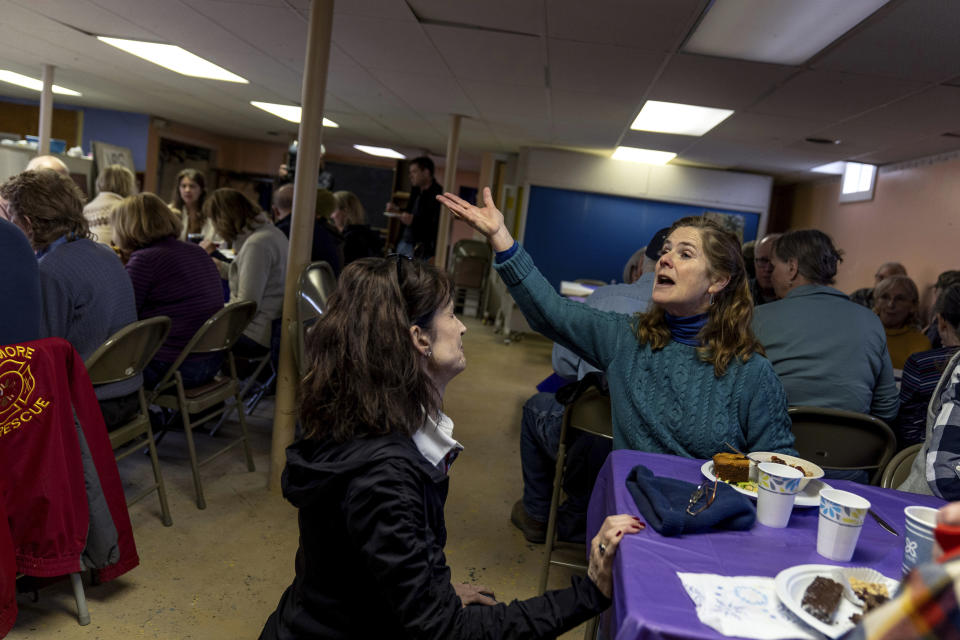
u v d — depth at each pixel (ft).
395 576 3.04
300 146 9.61
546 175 30.53
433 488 3.32
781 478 4.03
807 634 2.85
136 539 8.15
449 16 13.08
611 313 6.20
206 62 20.25
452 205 6.21
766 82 14.85
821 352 7.37
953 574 1.57
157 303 9.55
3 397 5.60
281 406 9.75
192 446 9.15
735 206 30.01
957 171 19.65
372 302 3.37
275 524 8.91
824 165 25.38
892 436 6.79
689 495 4.17
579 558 8.95
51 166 16.14
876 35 11.26
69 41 19.67
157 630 6.49
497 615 3.32
